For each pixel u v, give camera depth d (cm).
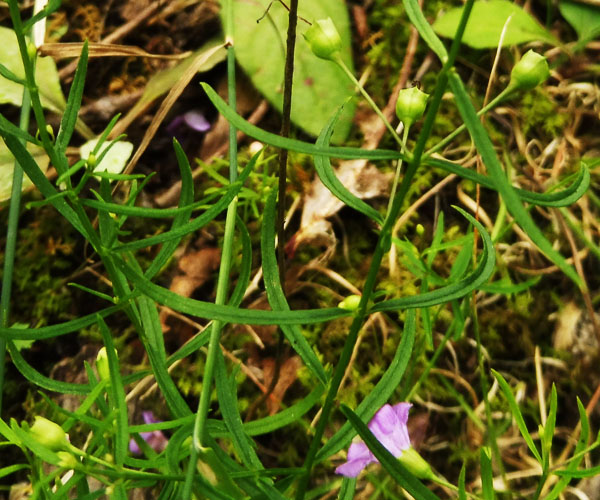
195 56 28
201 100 28
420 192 27
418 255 21
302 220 27
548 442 15
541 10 30
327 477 24
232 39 23
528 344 26
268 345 26
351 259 27
